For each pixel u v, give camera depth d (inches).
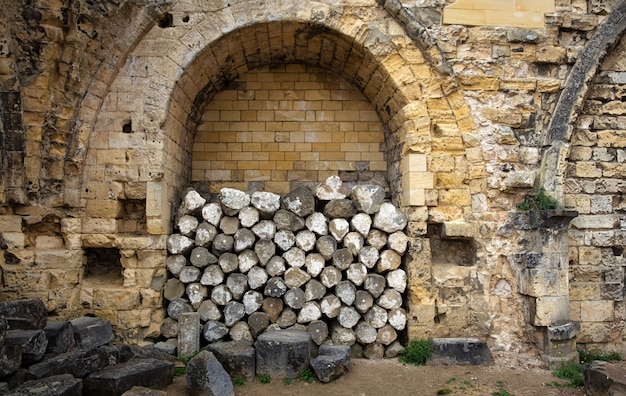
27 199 269.4
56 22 263.3
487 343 282.4
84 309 273.6
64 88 272.8
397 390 233.6
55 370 198.1
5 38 259.6
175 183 309.7
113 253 294.8
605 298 298.2
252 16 284.0
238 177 346.6
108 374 207.8
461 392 232.4
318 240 282.0
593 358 288.7
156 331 276.2
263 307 277.9
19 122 265.3
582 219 300.0
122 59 280.2
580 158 303.4
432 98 291.0
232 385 224.8
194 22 283.9
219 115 348.2
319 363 240.7
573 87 293.0
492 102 294.5
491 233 288.4
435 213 288.7
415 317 280.5
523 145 294.7
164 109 281.0
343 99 349.1
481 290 285.1
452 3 294.8
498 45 295.7
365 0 290.2
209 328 275.3
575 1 301.4
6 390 185.5
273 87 350.0
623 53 307.9
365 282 279.6
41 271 266.4
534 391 237.1
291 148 348.2
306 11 285.6
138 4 278.4
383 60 290.4
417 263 283.0
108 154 280.1
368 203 286.2
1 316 191.3
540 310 273.6
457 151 291.0
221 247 280.8
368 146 349.1
